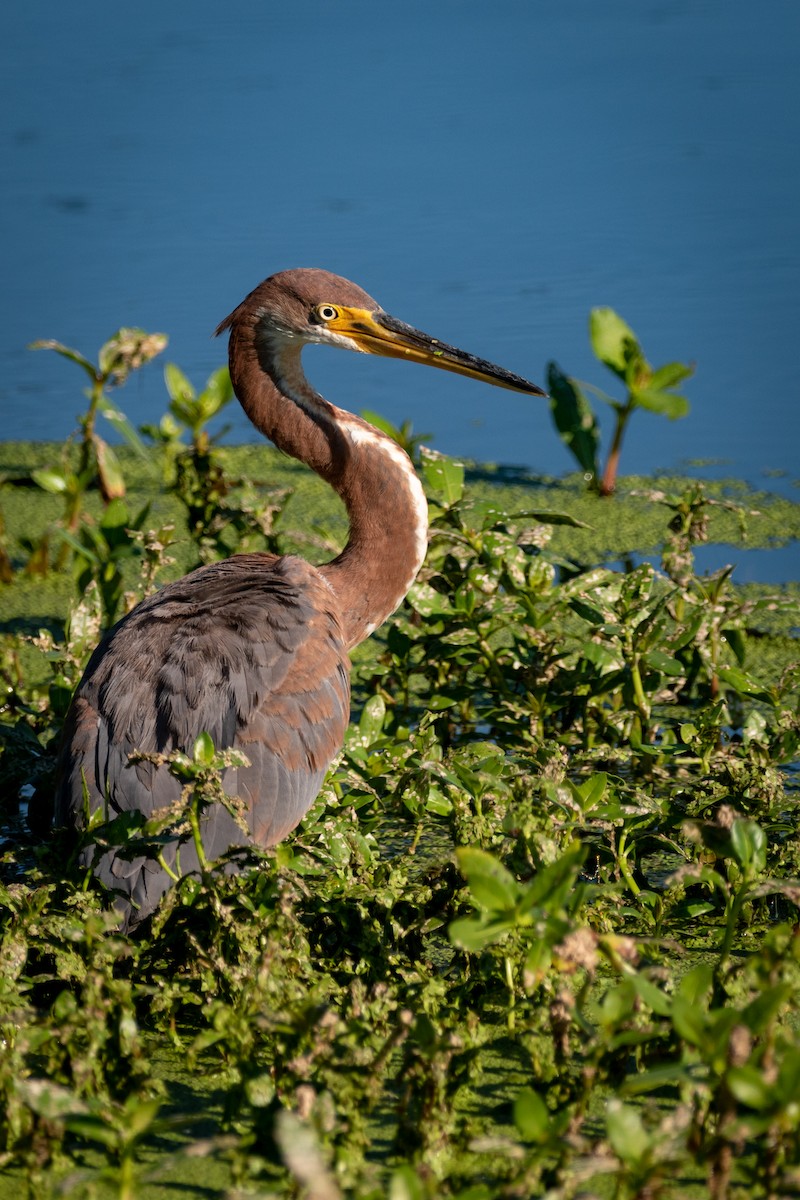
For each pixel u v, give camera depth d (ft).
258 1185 21.76
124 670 30.94
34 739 36.35
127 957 27.27
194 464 52.90
